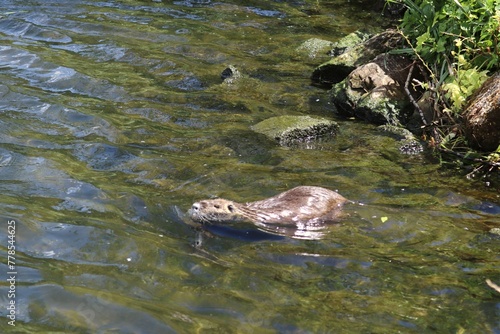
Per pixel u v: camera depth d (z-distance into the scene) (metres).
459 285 6.12
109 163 8.49
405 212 7.48
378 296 5.93
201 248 6.65
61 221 7.03
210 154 8.95
